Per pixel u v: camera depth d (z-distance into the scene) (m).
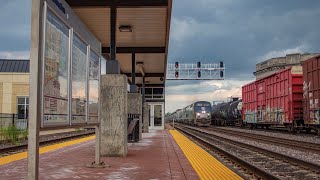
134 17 17.58
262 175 9.73
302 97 31.27
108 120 12.85
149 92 46.78
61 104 6.87
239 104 52.38
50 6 6.00
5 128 23.41
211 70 53.22
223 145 21.88
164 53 24.70
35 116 5.30
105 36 21.23
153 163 10.99
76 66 8.14
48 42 6.01
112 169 9.71
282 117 33.44
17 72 44.38
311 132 32.41
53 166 10.35
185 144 19.55
